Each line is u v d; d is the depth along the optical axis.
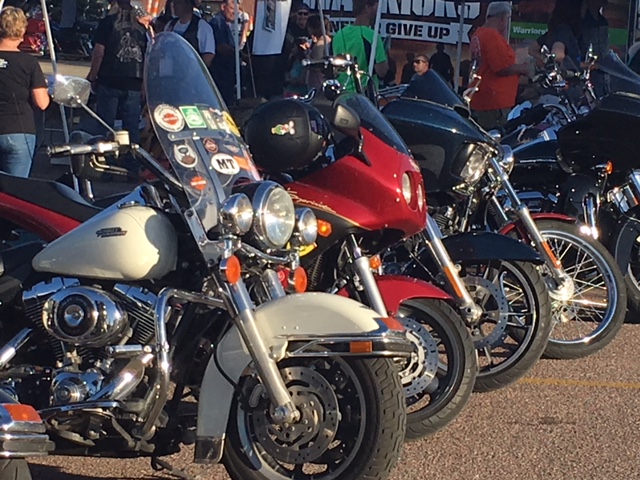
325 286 5.03
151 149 4.50
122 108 10.70
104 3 18.89
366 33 10.79
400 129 5.89
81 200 4.70
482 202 6.60
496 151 6.05
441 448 5.33
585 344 6.79
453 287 5.57
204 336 4.47
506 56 10.16
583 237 6.79
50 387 4.32
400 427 4.15
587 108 7.84
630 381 6.52
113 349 4.21
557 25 11.35
